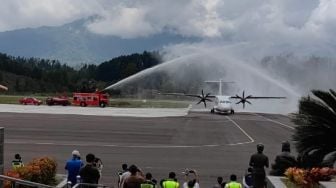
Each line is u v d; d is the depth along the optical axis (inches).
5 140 1509.6
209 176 1005.8
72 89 7677.2
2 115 2534.5
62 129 1888.5
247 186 708.0
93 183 615.5
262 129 2106.3
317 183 495.5
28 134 1690.5
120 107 3897.6
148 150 1384.1
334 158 514.3
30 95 5940.0
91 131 1854.1
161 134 1820.9
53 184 747.4
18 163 816.3
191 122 2415.1
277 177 552.7
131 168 570.6
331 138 510.0
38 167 707.4
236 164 1165.1
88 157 623.2
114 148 1406.3
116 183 895.1
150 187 582.9
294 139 526.9
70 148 1376.7
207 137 1756.9
